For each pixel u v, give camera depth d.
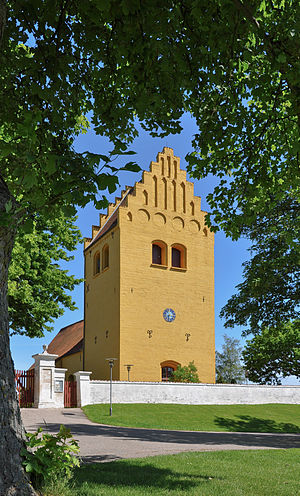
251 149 9.63
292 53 6.41
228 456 10.18
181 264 36.66
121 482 6.89
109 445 12.13
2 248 5.38
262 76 8.26
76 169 4.21
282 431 23.17
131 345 32.06
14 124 8.67
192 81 7.81
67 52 8.16
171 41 7.21
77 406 26.00
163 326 33.72
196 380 31.89
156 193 36.00
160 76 7.67
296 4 6.88
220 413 26.78
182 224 36.84
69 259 25.97
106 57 8.41
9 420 5.19
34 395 25.03
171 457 9.66
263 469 8.59
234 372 64.75
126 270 33.19
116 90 9.08
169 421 22.72
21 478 5.04
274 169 10.10
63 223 24.94
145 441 13.62
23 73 8.16
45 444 5.68
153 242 35.31
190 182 38.19
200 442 14.31
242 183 10.20
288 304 21.88
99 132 9.59
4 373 5.25
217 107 8.78
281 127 9.34
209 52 7.21
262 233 21.33
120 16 6.12
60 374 26.11
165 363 33.41
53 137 8.71
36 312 23.08
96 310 36.22
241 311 23.00
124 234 33.69
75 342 45.31
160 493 6.27
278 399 33.16
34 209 5.77
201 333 35.44
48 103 8.36
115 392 27.23
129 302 32.75
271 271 20.89
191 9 6.49
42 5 7.32
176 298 34.97
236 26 6.18
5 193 5.53
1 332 5.30
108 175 4.04
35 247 21.02
